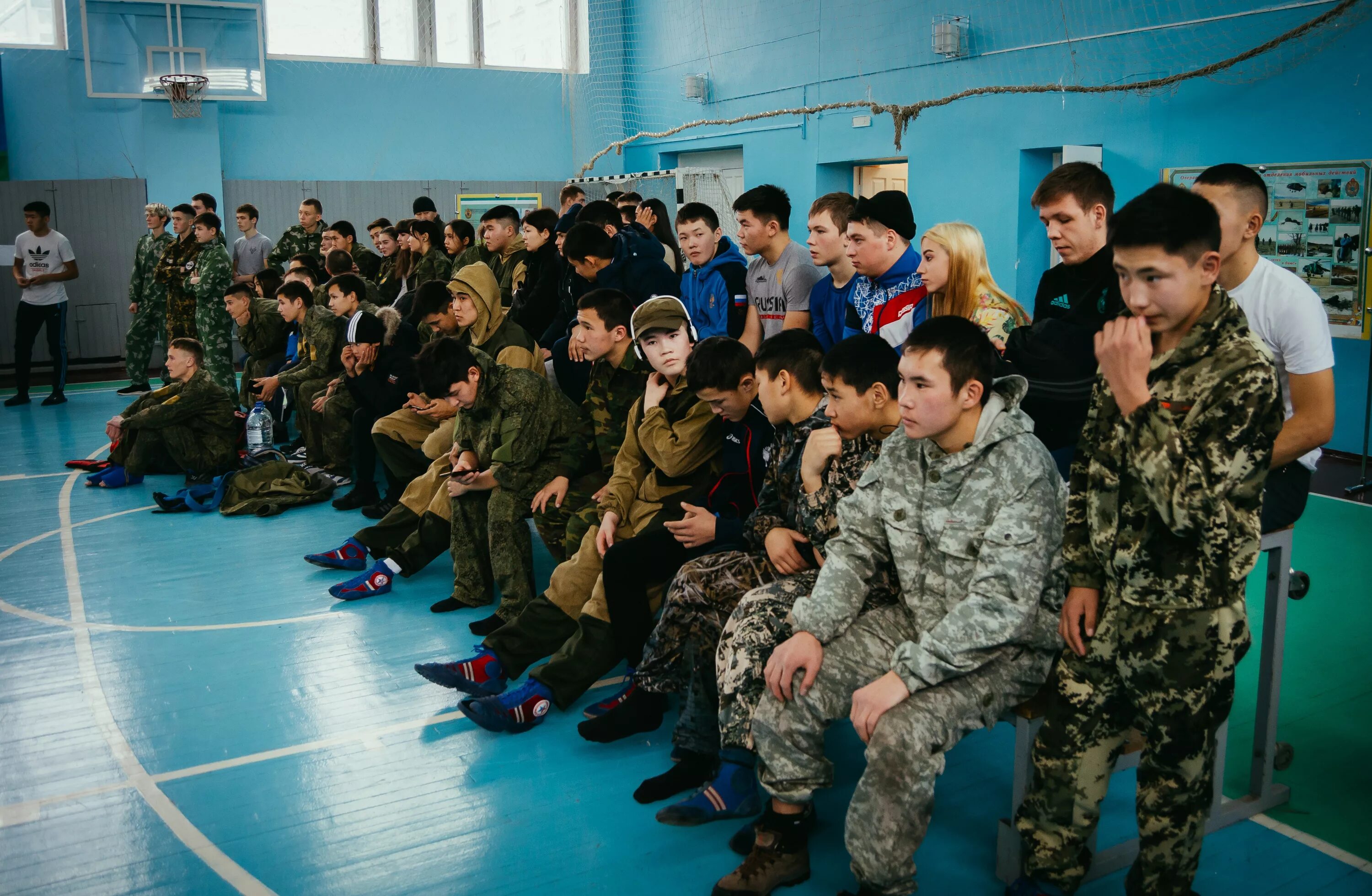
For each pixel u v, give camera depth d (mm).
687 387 3197
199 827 2688
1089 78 7895
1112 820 2619
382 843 2598
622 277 4715
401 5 13141
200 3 11742
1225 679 1967
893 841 2084
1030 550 2131
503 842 2592
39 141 11508
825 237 3875
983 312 3123
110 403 9492
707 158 12898
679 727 2848
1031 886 2250
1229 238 2473
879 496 2359
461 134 13602
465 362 3883
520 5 13766
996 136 8727
